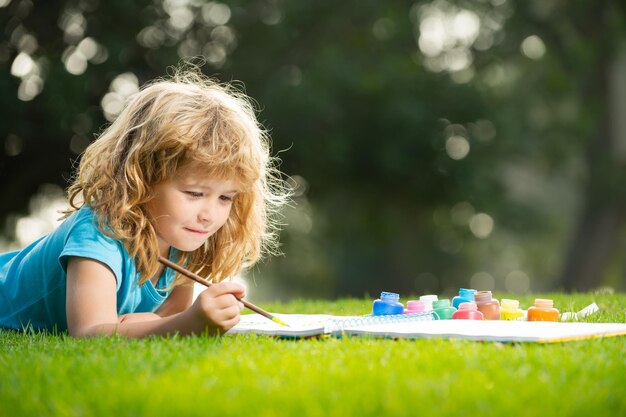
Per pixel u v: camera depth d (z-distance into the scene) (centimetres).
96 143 367
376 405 199
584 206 2141
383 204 1833
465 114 1756
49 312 380
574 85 2002
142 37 1485
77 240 342
